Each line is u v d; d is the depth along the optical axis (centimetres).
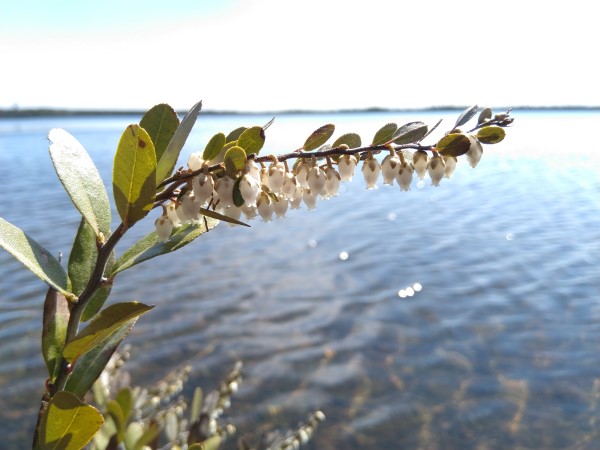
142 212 143
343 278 1465
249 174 150
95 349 170
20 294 1291
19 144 8256
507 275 1451
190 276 1488
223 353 973
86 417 138
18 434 724
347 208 2770
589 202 2739
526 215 2420
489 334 1057
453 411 788
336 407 798
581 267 1506
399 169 171
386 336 1059
